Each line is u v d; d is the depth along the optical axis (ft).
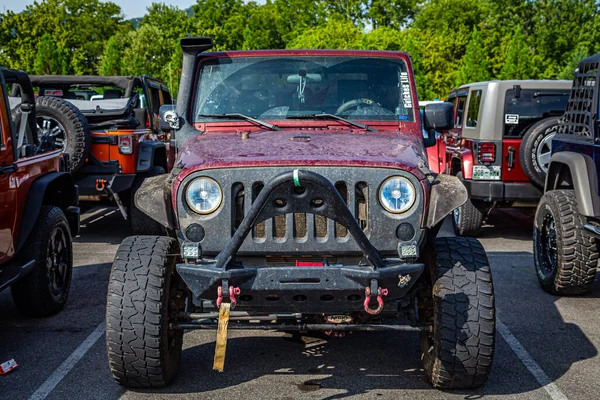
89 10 283.79
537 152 27.02
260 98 16.47
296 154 12.34
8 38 238.68
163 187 12.18
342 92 16.48
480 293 12.25
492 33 230.89
